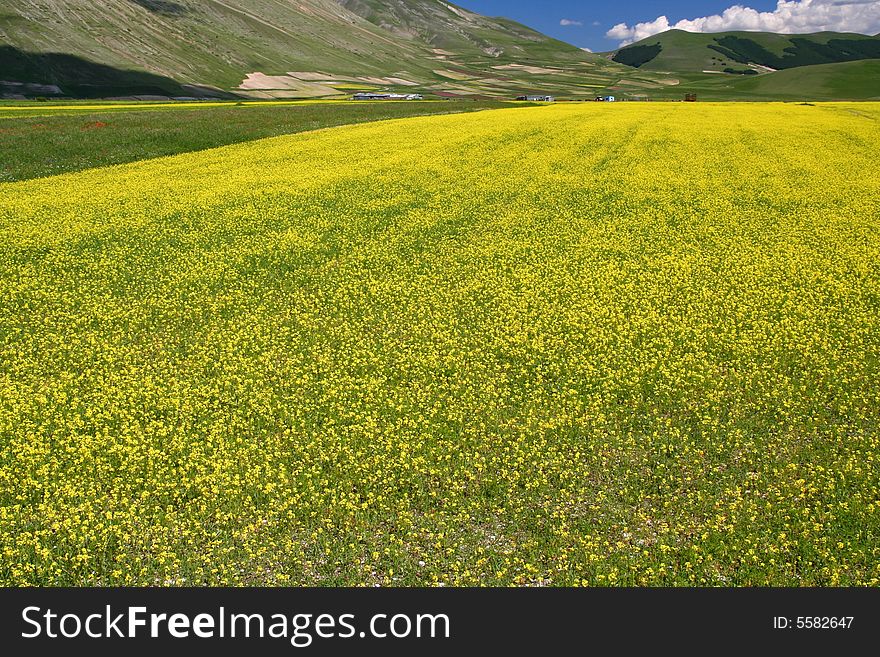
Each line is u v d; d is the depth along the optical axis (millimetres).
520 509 9867
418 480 10555
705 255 21453
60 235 22438
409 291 18328
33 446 11078
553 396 12992
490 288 18781
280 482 10492
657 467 10812
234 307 17391
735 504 9805
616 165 35031
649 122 49562
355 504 9992
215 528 9570
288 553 9117
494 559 9023
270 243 22203
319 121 52281
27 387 13000
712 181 31344
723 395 12969
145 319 16375
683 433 11773
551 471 10695
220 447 11211
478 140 41938
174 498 10117
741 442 11414
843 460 10938
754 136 43000
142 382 13375
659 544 9195
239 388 13062
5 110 61188
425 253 21703
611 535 9469
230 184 30531
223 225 24141
